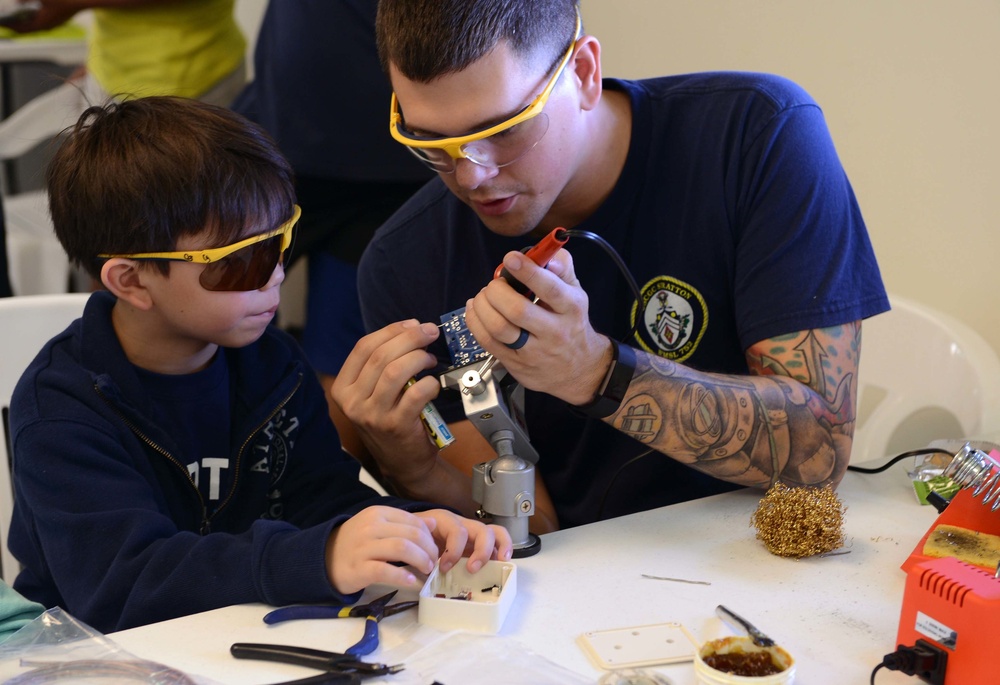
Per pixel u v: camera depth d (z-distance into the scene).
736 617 0.89
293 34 2.18
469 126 1.09
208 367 1.35
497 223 1.24
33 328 1.63
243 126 1.29
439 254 1.51
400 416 1.20
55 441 1.15
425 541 0.99
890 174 2.03
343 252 2.28
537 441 1.50
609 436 1.45
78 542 1.09
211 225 1.19
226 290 1.23
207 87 2.88
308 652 0.86
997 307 1.88
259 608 0.98
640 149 1.36
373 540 0.97
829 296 1.23
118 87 2.91
